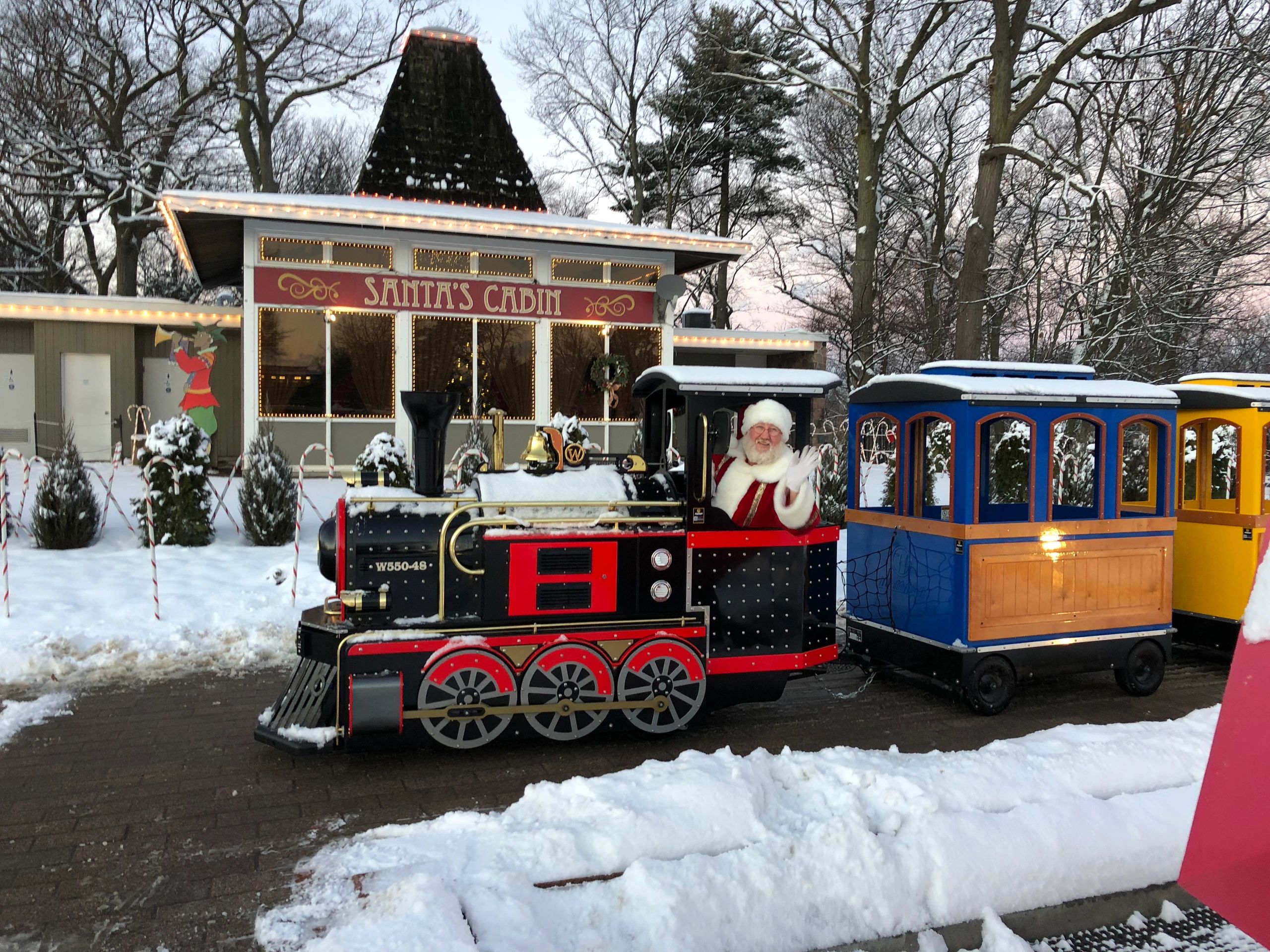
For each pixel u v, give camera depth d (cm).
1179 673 652
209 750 454
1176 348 1673
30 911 297
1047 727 525
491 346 1409
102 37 2183
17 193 2205
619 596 467
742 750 472
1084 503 1034
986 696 543
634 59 2658
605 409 1479
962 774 367
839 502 1106
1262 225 1638
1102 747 402
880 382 606
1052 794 364
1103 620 574
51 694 536
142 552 847
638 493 484
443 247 1355
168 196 1168
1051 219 2061
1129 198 1781
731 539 484
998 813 348
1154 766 393
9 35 2122
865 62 1789
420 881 278
